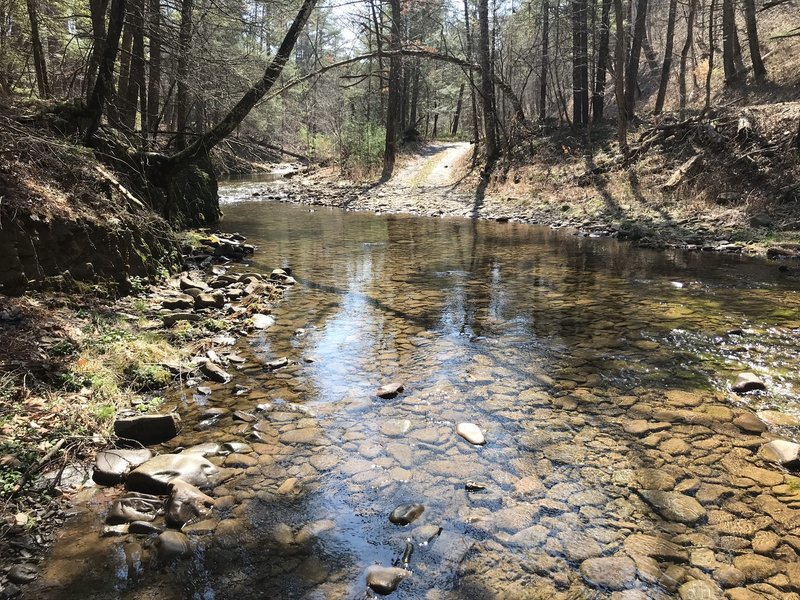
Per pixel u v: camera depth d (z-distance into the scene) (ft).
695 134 53.98
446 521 9.89
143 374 15.38
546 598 8.13
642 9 70.54
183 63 33.17
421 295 26.08
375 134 95.91
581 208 52.80
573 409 14.25
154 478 10.75
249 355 18.33
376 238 43.86
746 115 51.67
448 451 12.26
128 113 38.70
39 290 17.95
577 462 11.76
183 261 30.94
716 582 8.37
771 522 9.71
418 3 89.10
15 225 17.49
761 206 40.60
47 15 41.24
